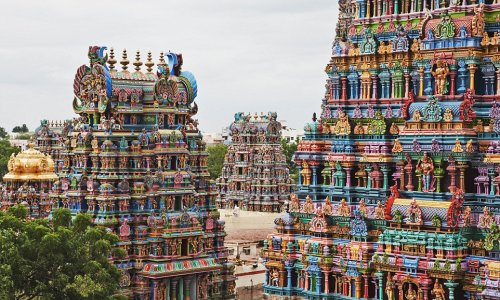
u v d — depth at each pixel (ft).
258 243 513.04
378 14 315.58
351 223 291.79
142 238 326.03
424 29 293.64
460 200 267.39
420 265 267.59
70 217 285.43
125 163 330.54
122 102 338.13
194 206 342.44
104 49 340.39
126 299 272.92
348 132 303.68
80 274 264.72
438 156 275.39
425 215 270.26
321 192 310.86
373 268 285.02
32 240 263.49
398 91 303.68
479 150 274.57
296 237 311.06
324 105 336.08
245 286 388.37
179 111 351.46
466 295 263.90
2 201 397.39
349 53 317.42
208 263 339.36
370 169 297.12
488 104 280.51
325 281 298.15
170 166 339.77
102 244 271.90
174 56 359.66
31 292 261.85
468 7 290.15
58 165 484.33
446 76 284.00
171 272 325.83
